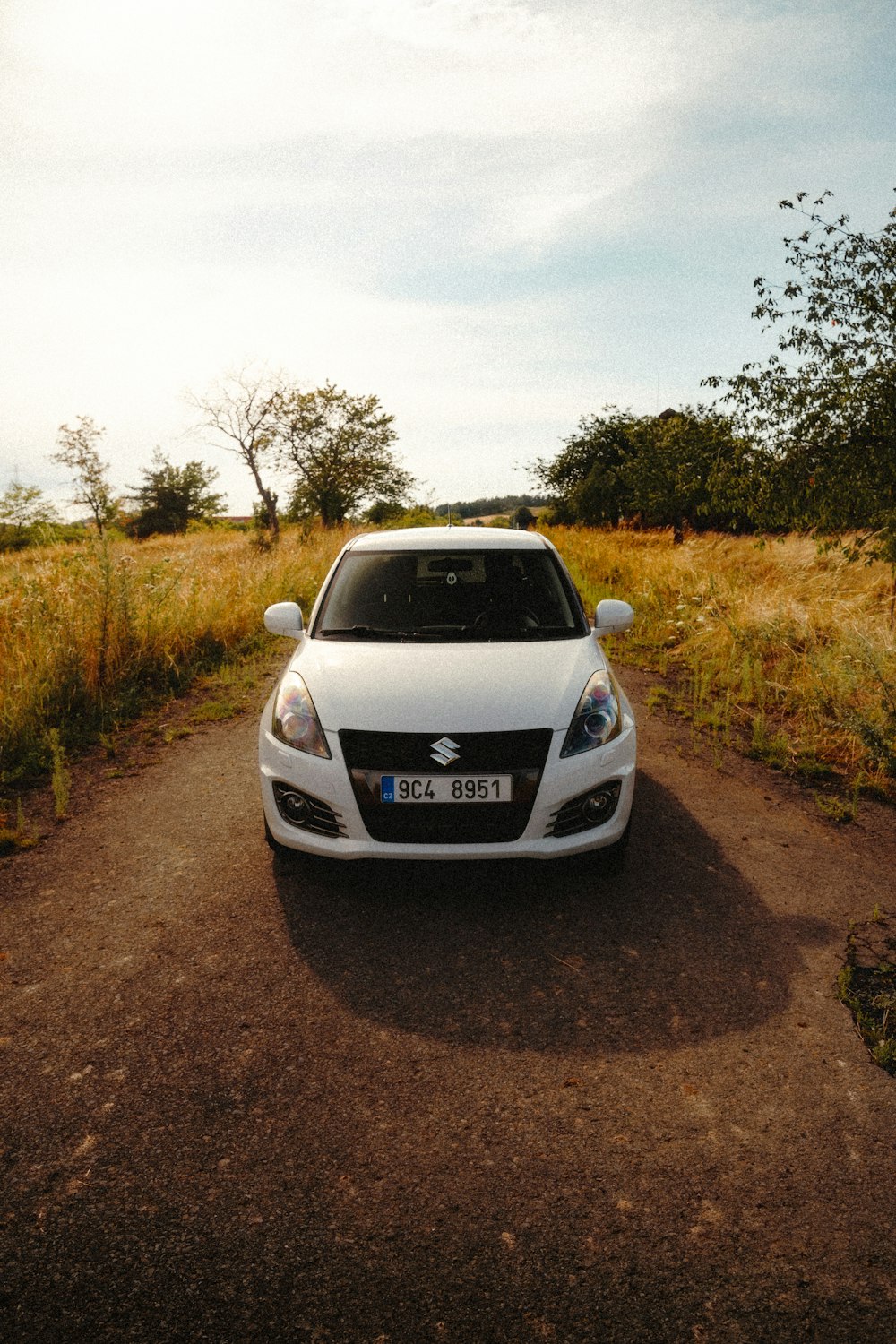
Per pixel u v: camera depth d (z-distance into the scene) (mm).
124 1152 2053
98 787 4742
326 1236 1816
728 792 4641
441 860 3146
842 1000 2658
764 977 2803
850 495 6863
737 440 7281
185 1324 1615
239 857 3760
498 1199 1914
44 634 6547
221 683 7180
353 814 3154
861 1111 2180
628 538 20594
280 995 2723
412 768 3117
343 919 3203
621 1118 2166
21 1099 2240
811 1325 1605
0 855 3846
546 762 3158
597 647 3918
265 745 3416
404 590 4180
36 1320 1624
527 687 3354
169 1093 2264
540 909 3285
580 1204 1896
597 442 39531
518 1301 1661
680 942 3035
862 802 4508
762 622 7746
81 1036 2514
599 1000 2689
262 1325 1612
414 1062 2398
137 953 2977
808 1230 1821
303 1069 2363
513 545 4523
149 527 64062
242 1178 1975
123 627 7035
